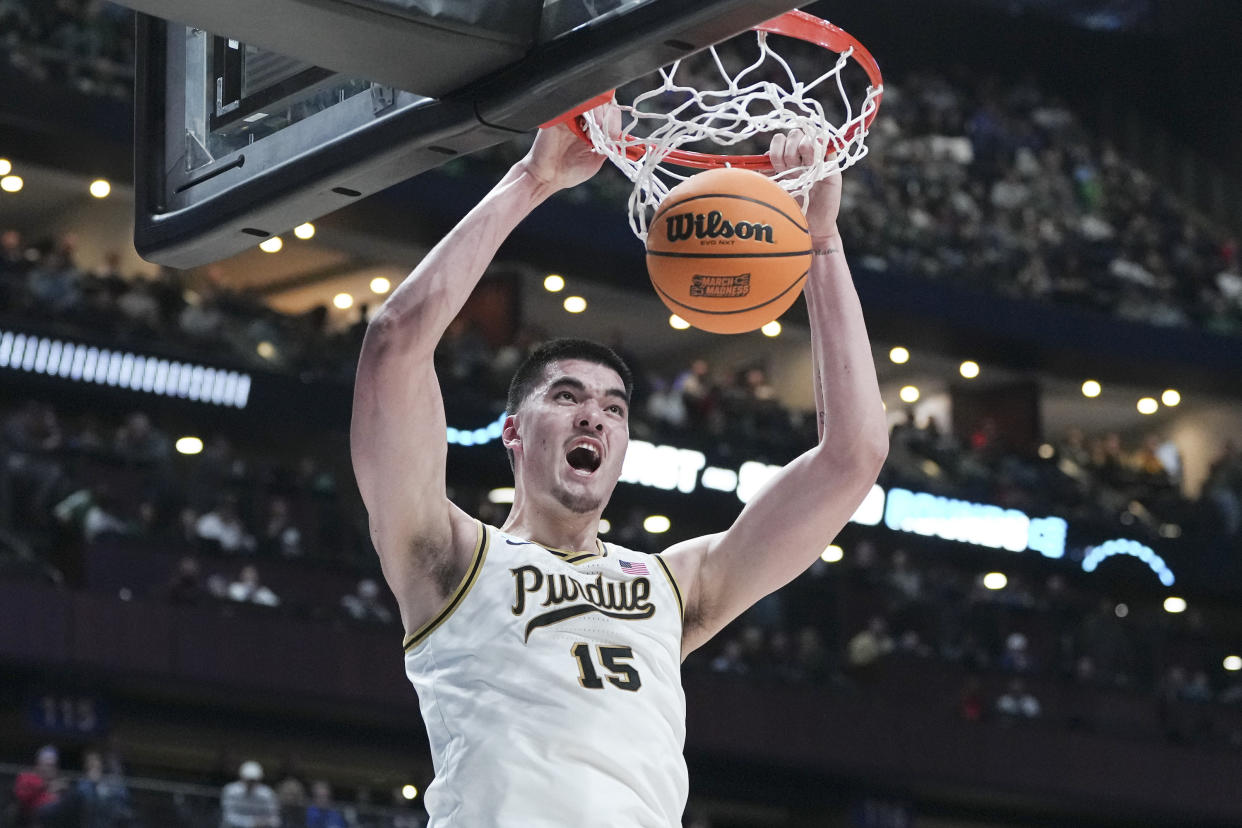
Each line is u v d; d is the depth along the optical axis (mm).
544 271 19781
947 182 22250
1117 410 23562
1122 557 19750
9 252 16328
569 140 2871
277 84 2936
